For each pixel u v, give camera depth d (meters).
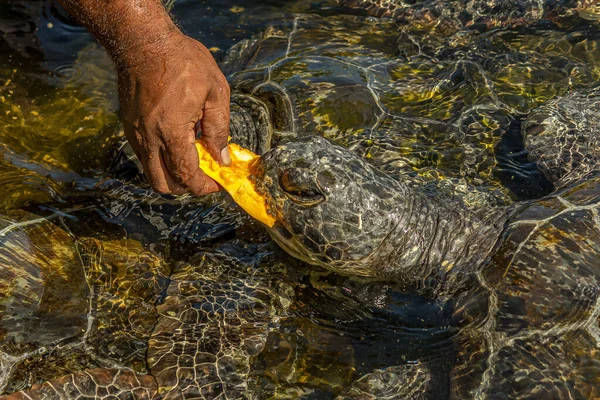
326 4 1.34
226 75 1.23
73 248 0.96
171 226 1.04
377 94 1.17
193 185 0.89
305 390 0.89
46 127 1.12
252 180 0.94
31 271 0.91
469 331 0.93
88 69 1.20
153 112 0.83
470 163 1.10
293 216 0.94
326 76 1.17
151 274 0.98
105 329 0.91
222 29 1.29
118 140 1.12
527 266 0.92
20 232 0.95
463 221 0.99
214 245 1.02
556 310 0.89
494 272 0.94
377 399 0.89
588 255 0.91
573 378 0.86
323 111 1.13
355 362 0.92
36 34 1.23
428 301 0.97
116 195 1.06
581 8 1.29
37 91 1.16
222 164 0.91
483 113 1.16
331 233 0.93
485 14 1.31
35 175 1.06
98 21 0.83
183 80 0.83
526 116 1.15
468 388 0.89
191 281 0.97
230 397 0.88
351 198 0.93
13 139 1.09
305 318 0.95
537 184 1.07
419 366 0.91
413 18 1.32
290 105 1.14
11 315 0.88
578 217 0.95
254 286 0.97
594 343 0.87
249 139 1.13
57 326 0.89
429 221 0.98
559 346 0.88
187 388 0.88
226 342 0.91
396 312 0.96
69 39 1.23
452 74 1.22
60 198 1.04
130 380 0.88
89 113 1.14
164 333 0.92
